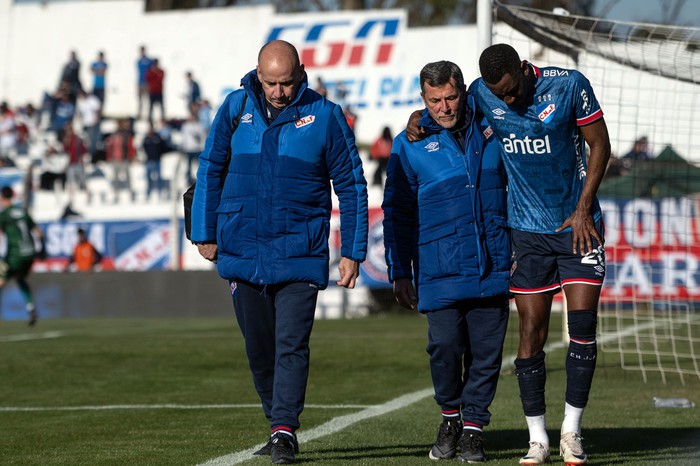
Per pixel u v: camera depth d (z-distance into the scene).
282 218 17.62
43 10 106.44
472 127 17.94
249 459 18.27
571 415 17.56
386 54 95.31
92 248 81.75
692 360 38.78
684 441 20.47
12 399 29.95
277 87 17.36
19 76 106.62
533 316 17.88
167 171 95.25
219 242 18.12
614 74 47.22
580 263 17.45
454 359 18.12
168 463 18.50
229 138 18.19
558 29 32.19
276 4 150.75
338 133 17.80
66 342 49.34
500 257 17.94
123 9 104.19
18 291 76.50
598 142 17.14
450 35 94.19
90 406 28.03
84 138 96.50
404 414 25.34
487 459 18.23
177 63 102.19
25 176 90.12
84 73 105.19
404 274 18.59
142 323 65.88
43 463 18.97
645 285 60.41
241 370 36.50
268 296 18.14
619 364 37.34
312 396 29.47
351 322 64.19
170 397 29.75
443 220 17.94
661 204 60.00
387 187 18.55
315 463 17.61
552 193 17.53
